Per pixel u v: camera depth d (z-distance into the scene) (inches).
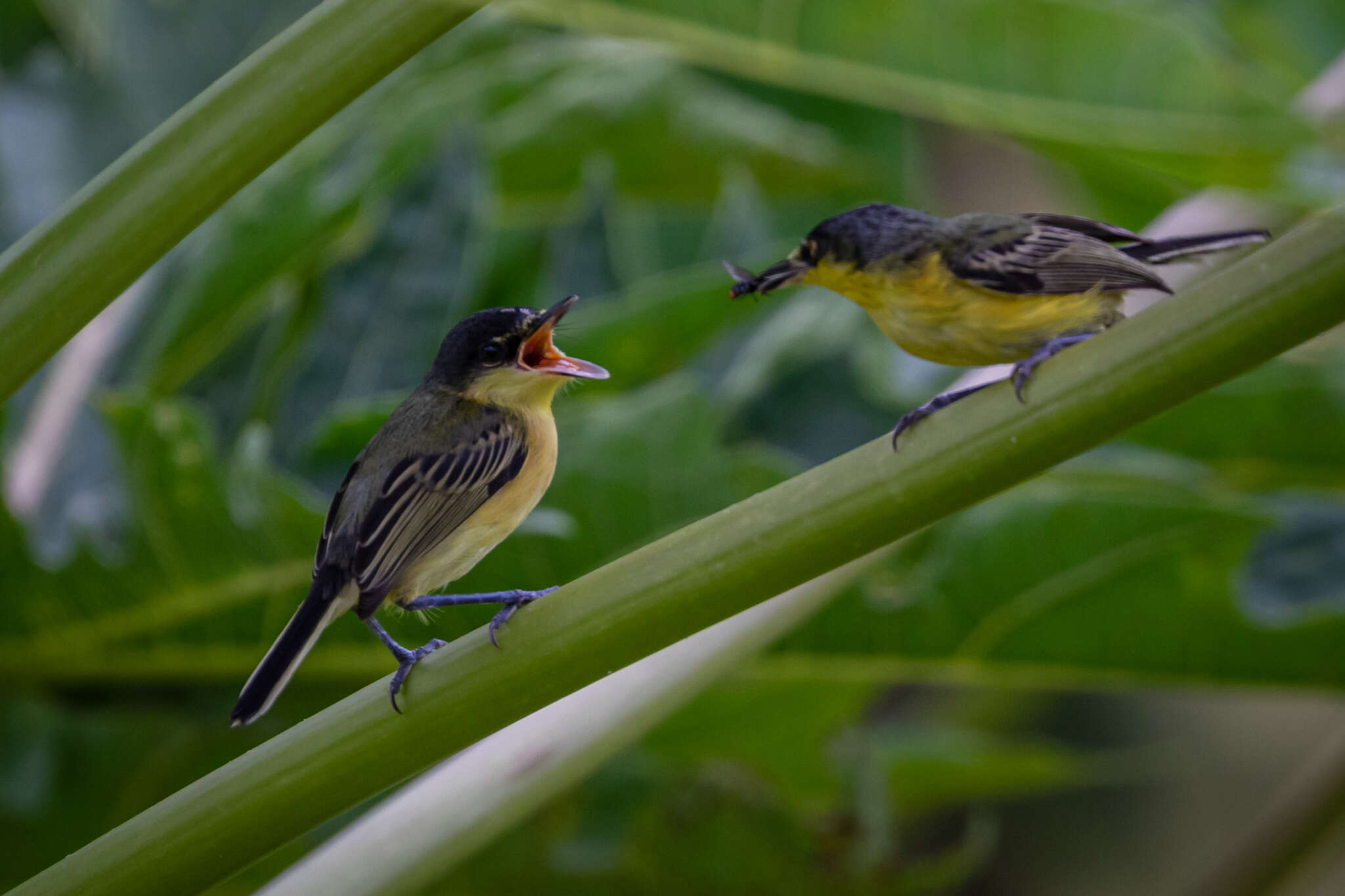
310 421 120.2
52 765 118.3
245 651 117.7
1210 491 118.2
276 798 112.2
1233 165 116.8
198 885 112.3
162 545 117.0
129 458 116.6
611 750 114.0
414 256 120.5
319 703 118.6
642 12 116.4
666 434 117.6
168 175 112.2
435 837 113.5
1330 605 117.8
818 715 119.3
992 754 120.5
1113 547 117.4
